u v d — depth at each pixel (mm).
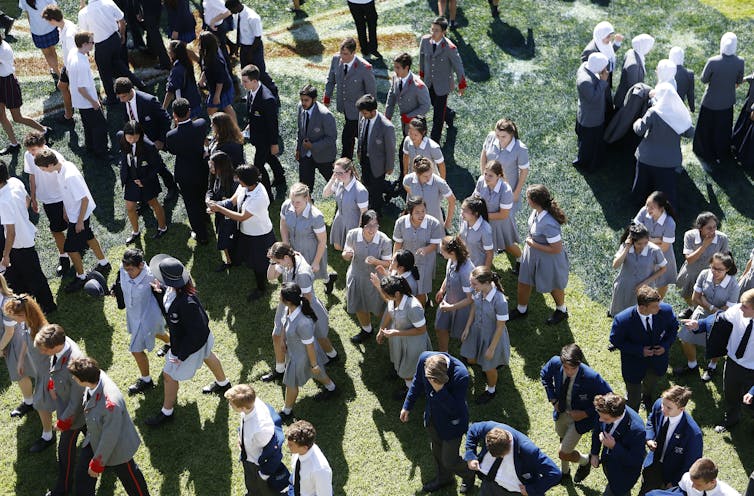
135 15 13734
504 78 13578
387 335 8062
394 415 8461
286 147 12203
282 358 8641
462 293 8383
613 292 9016
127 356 9125
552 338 9375
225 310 9727
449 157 12039
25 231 9031
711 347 8008
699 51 14211
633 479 6844
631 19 15031
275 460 6762
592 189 11523
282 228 9180
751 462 7977
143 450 8094
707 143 11945
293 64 13906
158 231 10711
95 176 11516
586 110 11383
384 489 7730
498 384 8797
